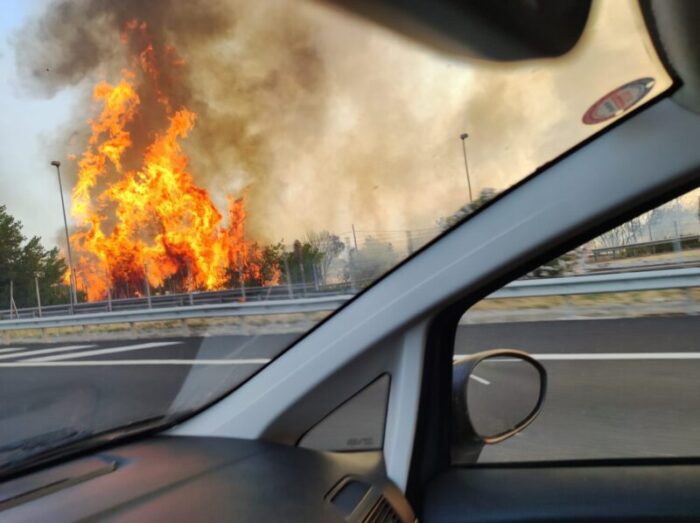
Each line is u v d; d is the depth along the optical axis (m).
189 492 1.30
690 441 1.98
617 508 1.68
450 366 1.85
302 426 1.67
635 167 1.47
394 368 1.68
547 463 1.92
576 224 1.50
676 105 1.48
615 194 1.48
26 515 1.16
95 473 1.40
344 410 1.69
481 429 1.98
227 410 1.72
